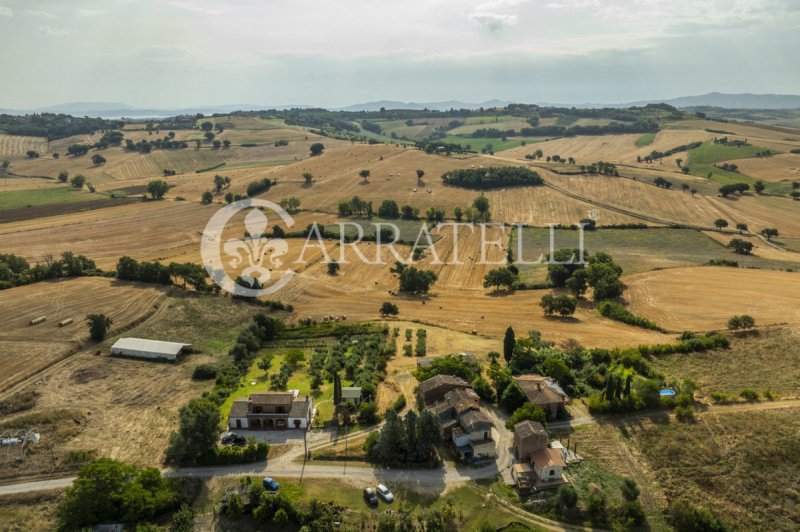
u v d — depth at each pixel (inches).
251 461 2920.8
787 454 2751.0
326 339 4643.2
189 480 2775.6
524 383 3437.5
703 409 3238.2
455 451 2997.0
